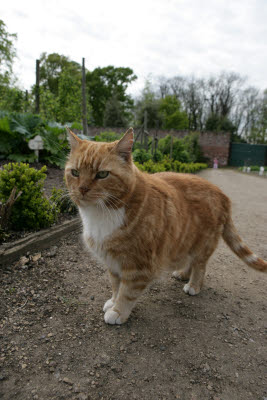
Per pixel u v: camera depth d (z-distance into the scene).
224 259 0.79
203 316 0.52
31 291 0.54
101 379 0.37
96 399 0.34
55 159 1.48
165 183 0.51
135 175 0.43
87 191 0.39
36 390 0.34
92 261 0.68
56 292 0.54
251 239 0.97
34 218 0.73
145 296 0.57
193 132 5.97
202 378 0.38
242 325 0.50
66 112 2.81
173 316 0.51
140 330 0.46
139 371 0.38
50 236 0.72
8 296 0.51
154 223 0.43
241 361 0.41
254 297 0.60
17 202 0.71
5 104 2.87
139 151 2.19
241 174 4.23
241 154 6.38
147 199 0.43
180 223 0.48
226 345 0.45
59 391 0.35
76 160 0.41
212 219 0.54
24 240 0.66
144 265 0.44
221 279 0.67
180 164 2.73
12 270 0.59
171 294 0.59
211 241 0.56
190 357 0.41
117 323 0.47
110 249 0.43
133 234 0.42
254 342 0.46
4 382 0.35
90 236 0.45
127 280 0.45
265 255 0.83
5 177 0.71
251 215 1.31
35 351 0.40
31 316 0.47
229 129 9.13
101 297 0.55
